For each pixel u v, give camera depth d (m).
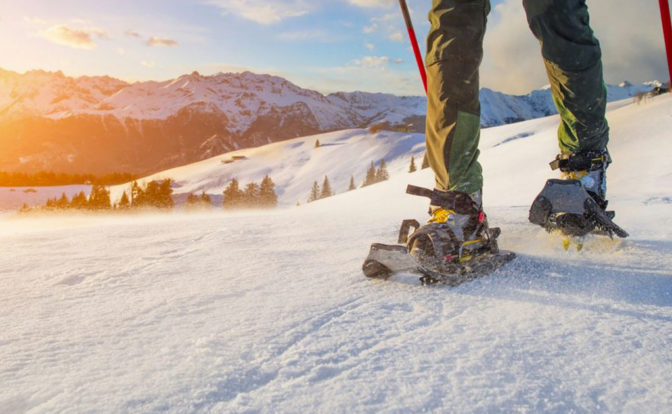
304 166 135.88
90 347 0.94
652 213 2.97
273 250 2.10
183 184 137.00
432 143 1.60
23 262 1.84
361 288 1.39
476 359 0.87
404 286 1.41
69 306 1.24
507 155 28.56
